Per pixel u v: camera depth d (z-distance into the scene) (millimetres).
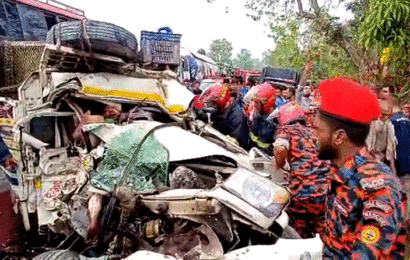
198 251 2402
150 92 4254
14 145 3510
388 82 3910
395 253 1486
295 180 3559
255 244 2713
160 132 3506
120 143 3215
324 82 1621
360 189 1513
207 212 2537
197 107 5465
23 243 3418
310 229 3607
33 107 3713
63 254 2559
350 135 1538
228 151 3672
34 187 3430
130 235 2656
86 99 3863
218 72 12094
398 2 3621
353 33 9289
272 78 7703
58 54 3770
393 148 3697
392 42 3736
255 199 2670
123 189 2689
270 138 4586
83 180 3203
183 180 2875
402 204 1479
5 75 4555
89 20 4020
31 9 7160
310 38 11156
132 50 4262
